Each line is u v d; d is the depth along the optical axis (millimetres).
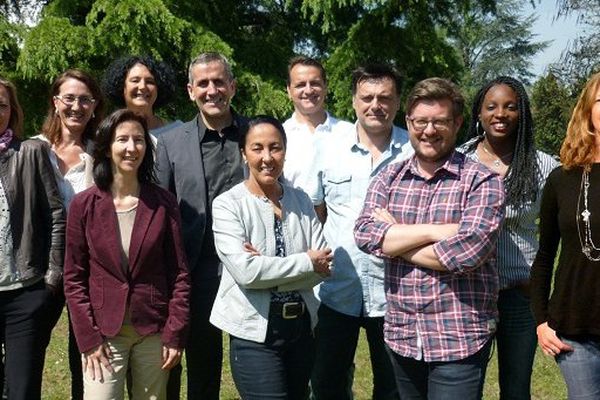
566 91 12758
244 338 3285
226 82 3889
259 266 3219
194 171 3848
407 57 10602
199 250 3807
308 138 4773
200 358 3904
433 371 3053
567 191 2912
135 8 9703
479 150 3699
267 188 3467
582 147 2895
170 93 4527
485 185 2992
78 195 3477
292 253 3434
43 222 3674
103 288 3418
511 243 3512
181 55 10352
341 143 3922
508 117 3514
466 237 2906
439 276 2994
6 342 3586
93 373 3412
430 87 3029
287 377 3420
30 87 10719
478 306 3004
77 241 3443
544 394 5258
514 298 3520
